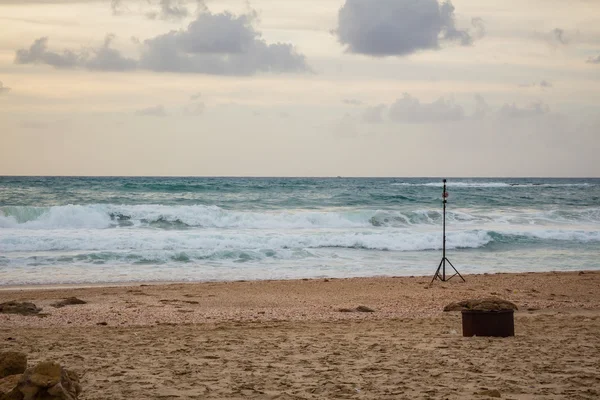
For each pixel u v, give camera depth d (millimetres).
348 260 24219
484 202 51906
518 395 7316
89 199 45906
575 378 8117
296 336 11289
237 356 9531
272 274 21172
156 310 14453
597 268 23656
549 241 30312
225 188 57375
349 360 9234
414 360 9227
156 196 49281
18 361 7156
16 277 19578
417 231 31531
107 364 8938
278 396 7262
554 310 14805
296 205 46031
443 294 17188
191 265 22500
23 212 31109
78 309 14461
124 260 22875
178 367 8766
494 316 11172
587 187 84500
